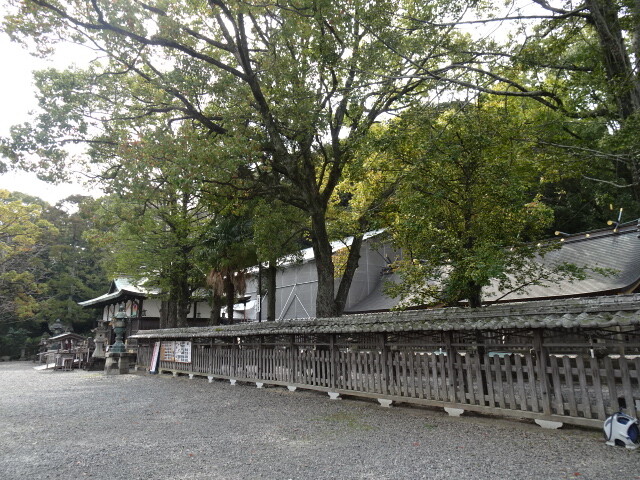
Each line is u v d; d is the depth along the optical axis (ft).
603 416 20.70
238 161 39.50
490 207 28.55
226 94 46.29
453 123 29.19
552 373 22.97
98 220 56.24
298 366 40.83
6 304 128.57
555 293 46.21
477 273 24.85
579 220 83.46
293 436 23.45
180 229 65.31
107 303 117.91
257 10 40.24
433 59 38.99
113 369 69.51
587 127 38.52
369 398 34.99
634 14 25.72
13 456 21.03
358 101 36.40
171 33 40.88
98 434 25.35
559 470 16.51
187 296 74.18
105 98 46.83
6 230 122.62
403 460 18.54
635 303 20.38
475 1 29.76
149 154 41.24
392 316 34.06
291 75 42.24
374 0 34.42
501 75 33.91
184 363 60.85
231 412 31.42
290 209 52.21
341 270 65.98
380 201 43.39
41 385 55.16
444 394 28.04
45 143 42.63
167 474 17.40
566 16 27.04
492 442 20.84
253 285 103.86
